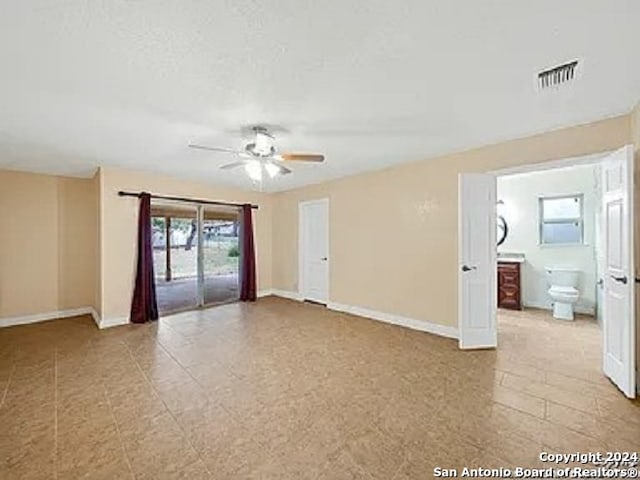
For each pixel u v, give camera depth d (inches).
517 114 115.5
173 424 90.5
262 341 162.1
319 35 70.2
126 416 94.6
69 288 217.5
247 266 263.6
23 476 70.8
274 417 93.8
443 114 114.5
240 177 219.9
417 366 130.1
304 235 264.2
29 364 133.8
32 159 172.4
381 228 200.5
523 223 240.4
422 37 71.2
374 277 205.3
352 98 101.2
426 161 176.9
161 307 238.1
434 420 91.7
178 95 98.0
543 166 135.2
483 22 66.4
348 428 88.3
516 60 80.9
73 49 74.2
